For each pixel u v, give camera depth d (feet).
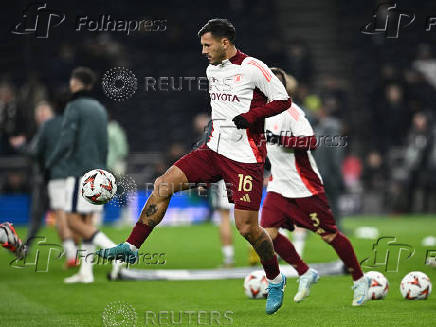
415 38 291.99
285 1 304.50
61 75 207.21
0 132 187.83
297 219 78.74
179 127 254.47
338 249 77.30
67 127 95.86
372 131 257.75
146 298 85.40
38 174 130.31
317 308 76.07
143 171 212.64
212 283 97.25
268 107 65.41
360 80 289.53
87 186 66.90
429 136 213.05
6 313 76.23
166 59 261.24
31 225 131.03
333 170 140.46
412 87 236.63
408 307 75.66
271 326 66.64
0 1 261.85
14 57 254.88
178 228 188.34
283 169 78.38
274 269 69.00
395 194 223.51
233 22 295.48
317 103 143.95
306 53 235.40
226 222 114.73
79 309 78.59
